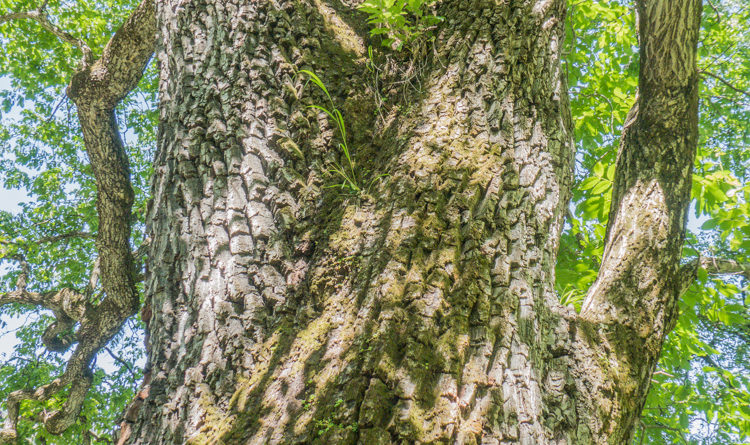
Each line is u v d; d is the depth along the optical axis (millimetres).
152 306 2148
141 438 1832
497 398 1566
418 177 1963
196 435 1653
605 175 3477
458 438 1445
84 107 5234
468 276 1743
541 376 1772
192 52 2629
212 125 2324
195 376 1805
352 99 2404
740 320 3627
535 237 1976
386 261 1773
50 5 8328
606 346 1934
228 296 1934
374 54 2625
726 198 3135
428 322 1615
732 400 4477
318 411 1516
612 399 1814
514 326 1722
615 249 2246
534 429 1561
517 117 2191
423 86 2314
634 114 2645
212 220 2111
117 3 9305
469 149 2043
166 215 2258
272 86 2391
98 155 5590
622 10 5453
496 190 1951
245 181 2160
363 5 2318
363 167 2213
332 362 1627
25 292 7684
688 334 4262
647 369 1985
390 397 1482
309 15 2641
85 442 9188
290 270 1967
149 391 1938
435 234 1812
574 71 5711
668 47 2402
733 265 2721
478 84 2219
